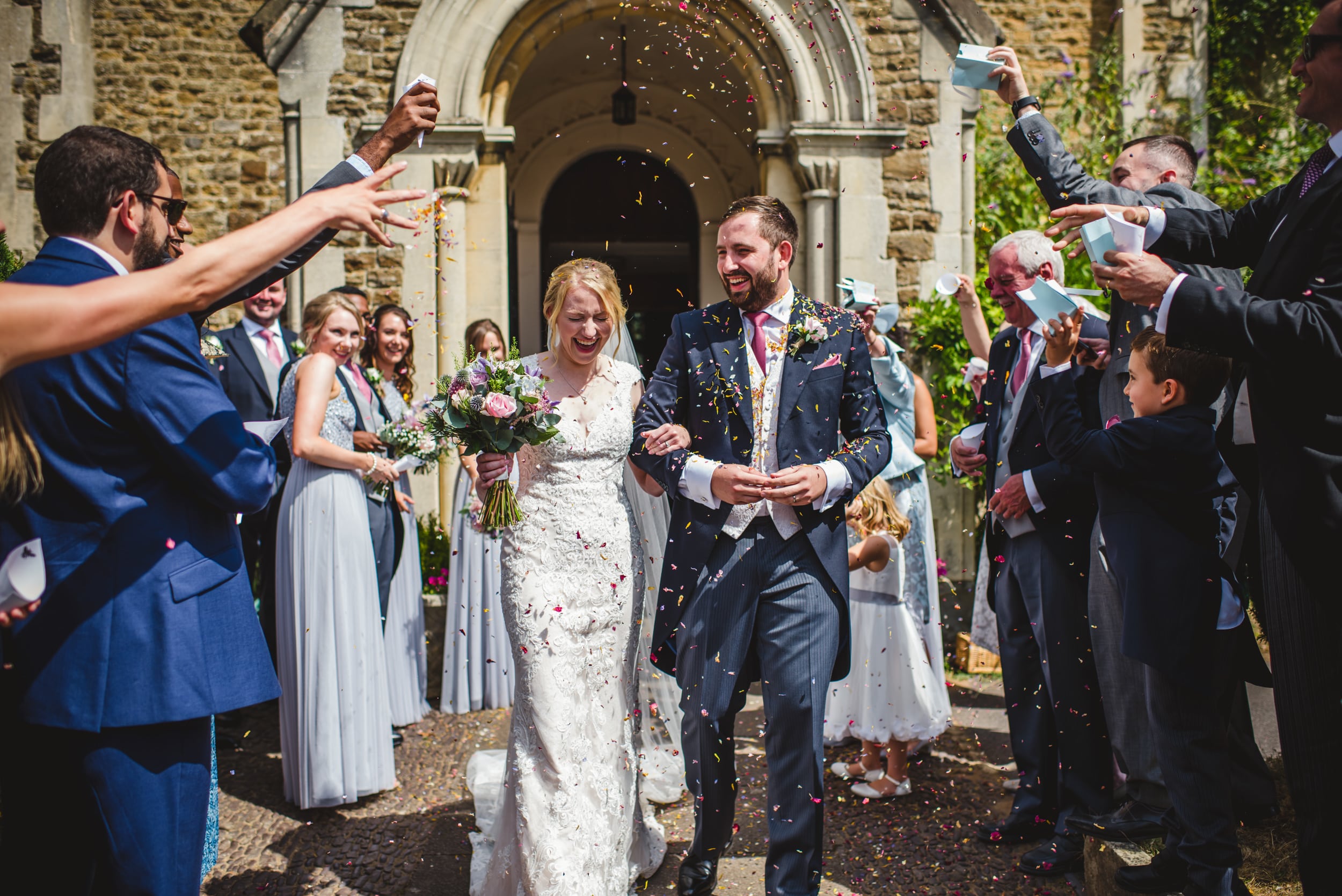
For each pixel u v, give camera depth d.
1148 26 7.58
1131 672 2.91
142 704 1.95
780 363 2.90
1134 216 2.44
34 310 1.58
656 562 3.51
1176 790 2.44
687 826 3.50
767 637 2.78
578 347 3.06
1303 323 1.86
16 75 7.29
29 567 1.69
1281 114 7.87
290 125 6.41
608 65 8.33
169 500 2.05
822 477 2.69
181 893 2.01
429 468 4.52
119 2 7.39
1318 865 2.07
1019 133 3.05
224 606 2.11
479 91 6.40
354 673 3.67
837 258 6.51
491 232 6.55
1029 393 3.25
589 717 2.92
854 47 6.38
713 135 8.89
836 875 3.07
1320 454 1.95
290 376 4.24
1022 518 3.21
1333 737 2.04
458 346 6.43
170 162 7.43
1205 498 2.55
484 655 4.88
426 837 3.43
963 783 3.81
